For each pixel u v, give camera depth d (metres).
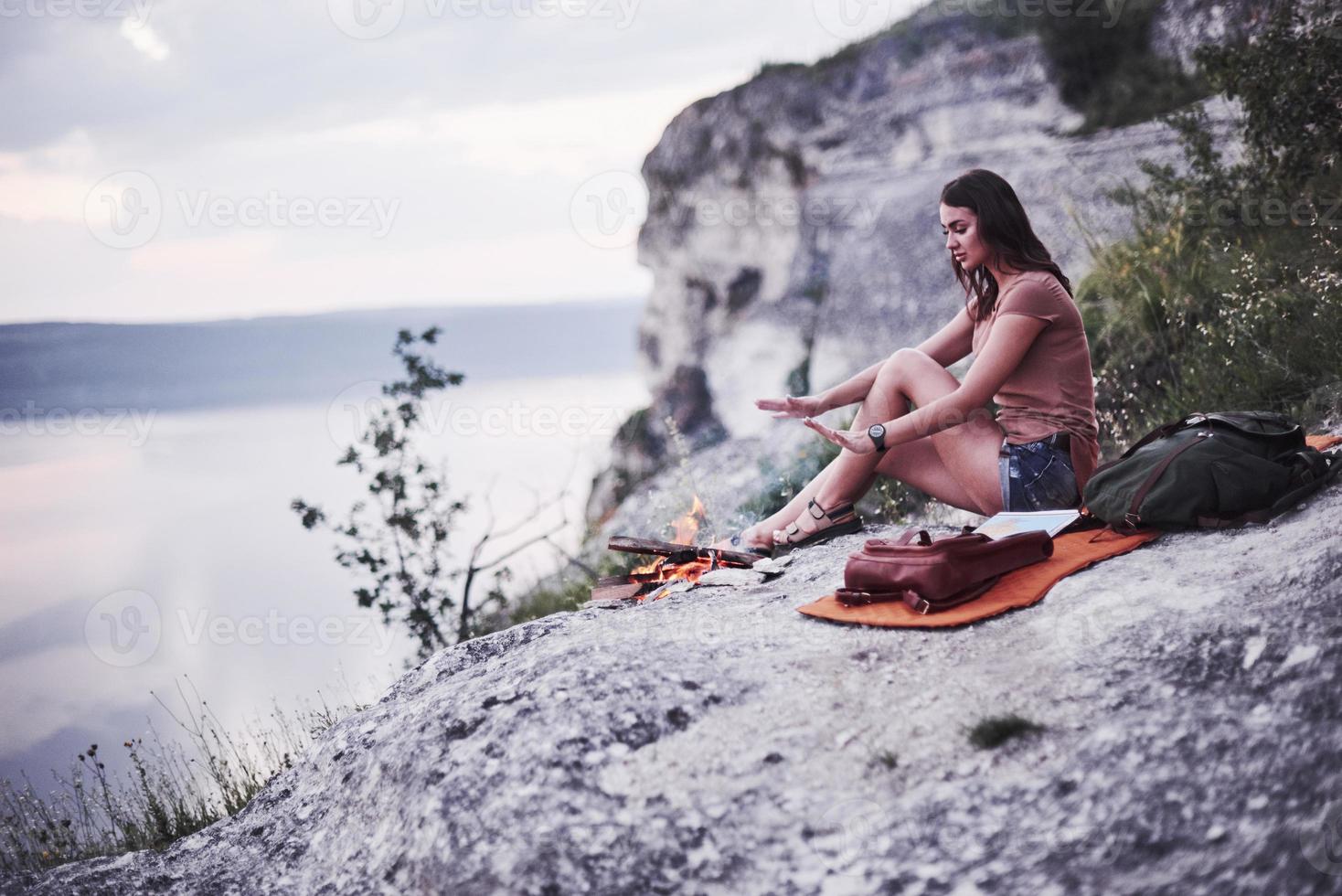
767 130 12.47
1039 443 3.56
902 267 10.70
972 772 2.11
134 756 4.63
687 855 2.08
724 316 12.94
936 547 2.88
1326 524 2.79
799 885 1.96
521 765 2.38
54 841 4.18
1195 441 3.19
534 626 3.36
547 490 8.38
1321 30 5.70
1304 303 5.05
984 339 3.81
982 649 2.60
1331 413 4.40
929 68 11.34
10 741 9.00
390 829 2.53
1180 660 2.30
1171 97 9.06
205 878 2.85
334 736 3.20
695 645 2.83
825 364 11.01
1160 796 1.90
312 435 30.39
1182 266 6.09
